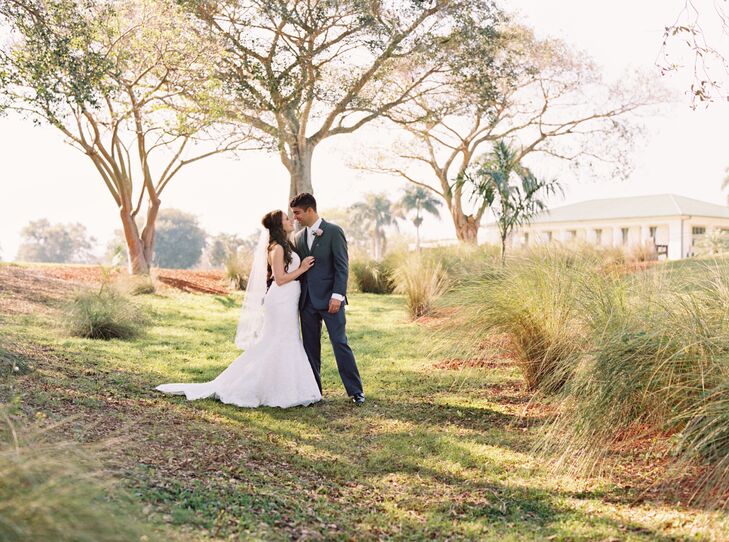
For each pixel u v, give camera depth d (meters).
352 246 20.67
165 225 80.62
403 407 6.13
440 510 3.77
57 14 8.95
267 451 4.62
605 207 46.91
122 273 18.12
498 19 20.14
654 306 5.29
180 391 6.20
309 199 6.31
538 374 6.29
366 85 21.23
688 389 4.22
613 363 4.46
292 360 6.12
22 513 2.27
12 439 3.06
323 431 5.30
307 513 3.54
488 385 6.89
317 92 18.52
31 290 13.29
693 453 3.73
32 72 8.70
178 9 15.34
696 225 42.69
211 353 8.63
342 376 6.35
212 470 4.01
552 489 4.06
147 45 15.68
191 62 16.03
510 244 15.02
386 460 4.62
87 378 6.19
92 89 9.47
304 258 6.35
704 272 5.61
